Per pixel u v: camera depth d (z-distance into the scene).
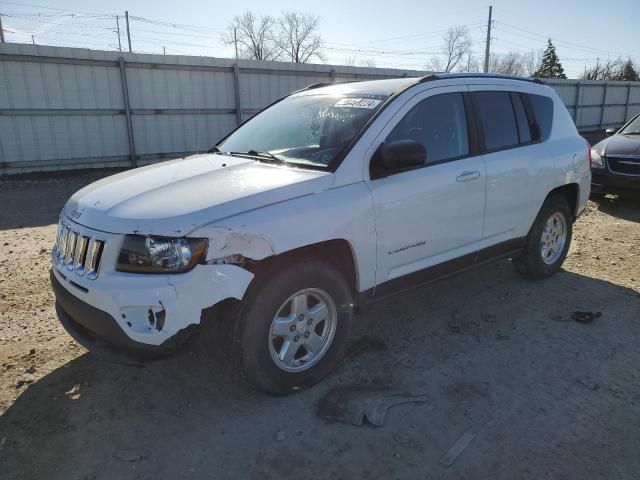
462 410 2.93
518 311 4.26
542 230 4.69
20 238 6.87
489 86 4.18
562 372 3.33
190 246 2.53
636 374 3.30
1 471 2.49
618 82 27.86
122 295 2.54
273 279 2.80
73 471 2.49
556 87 25.02
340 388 3.14
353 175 3.14
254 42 51.94
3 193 10.52
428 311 4.28
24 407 2.98
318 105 3.89
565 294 4.60
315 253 3.05
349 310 3.22
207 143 15.33
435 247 3.66
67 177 12.53
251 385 2.96
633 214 7.79
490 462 2.52
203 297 2.56
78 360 3.50
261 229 2.68
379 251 3.27
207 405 3.00
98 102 13.29
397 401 2.99
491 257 4.23
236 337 2.76
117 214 2.71
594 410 2.92
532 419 2.85
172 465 2.52
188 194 2.84
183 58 14.26
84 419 2.88
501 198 4.09
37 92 12.42
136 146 14.14
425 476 2.44
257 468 2.50
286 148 3.58
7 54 11.84
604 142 8.44
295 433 2.75
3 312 4.29
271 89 16.16
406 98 3.53
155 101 14.15
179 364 3.44
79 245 2.83
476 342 3.74
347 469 2.49
